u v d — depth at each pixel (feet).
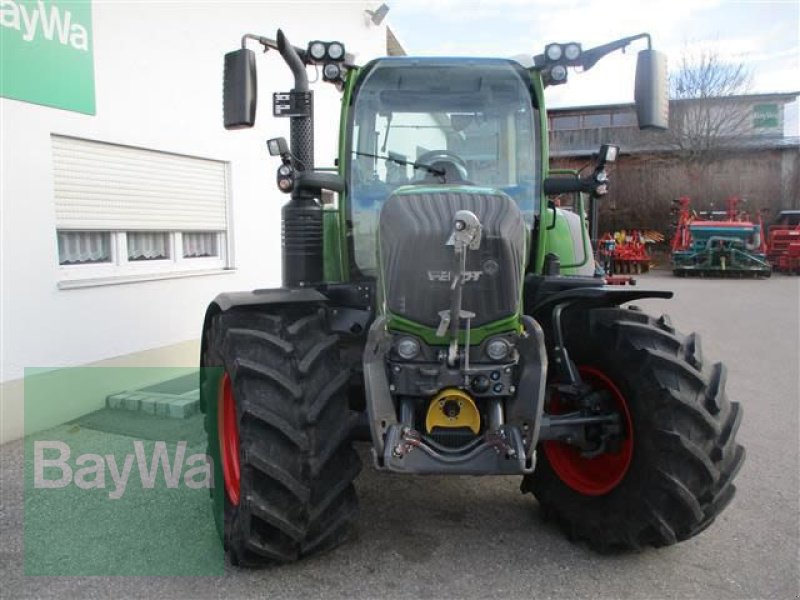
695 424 10.12
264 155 25.18
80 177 17.94
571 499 11.30
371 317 11.95
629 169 85.46
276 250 26.00
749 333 33.01
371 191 12.51
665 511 10.18
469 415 9.73
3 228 15.84
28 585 9.91
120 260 19.40
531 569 10.44
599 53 11.83
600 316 11.18
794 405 19.99
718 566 10.59
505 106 12.50
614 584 10.03
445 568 10.45
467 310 9.48
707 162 84.99
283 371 9.87
